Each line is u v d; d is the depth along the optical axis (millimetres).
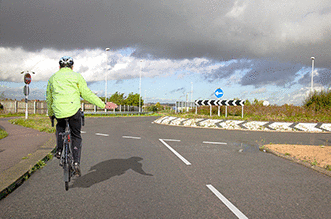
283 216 3027
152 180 4484
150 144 8742
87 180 4453
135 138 10328
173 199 3561
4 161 5297
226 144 8906
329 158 6172
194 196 3691
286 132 13773
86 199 3535
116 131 13188
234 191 3932
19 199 3514
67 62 3947
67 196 3648
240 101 18062
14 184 3990
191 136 11250
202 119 17625
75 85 3803
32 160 5391
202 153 7145
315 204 3424
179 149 7770
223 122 16438
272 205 3373
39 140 8273
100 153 6980
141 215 3025
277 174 4977
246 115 19922
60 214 3035
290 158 6371
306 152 6988
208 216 3010
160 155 6773
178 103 26734
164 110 87375
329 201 3545
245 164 5820
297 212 3150
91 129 14148
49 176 4684
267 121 15867
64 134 3834
